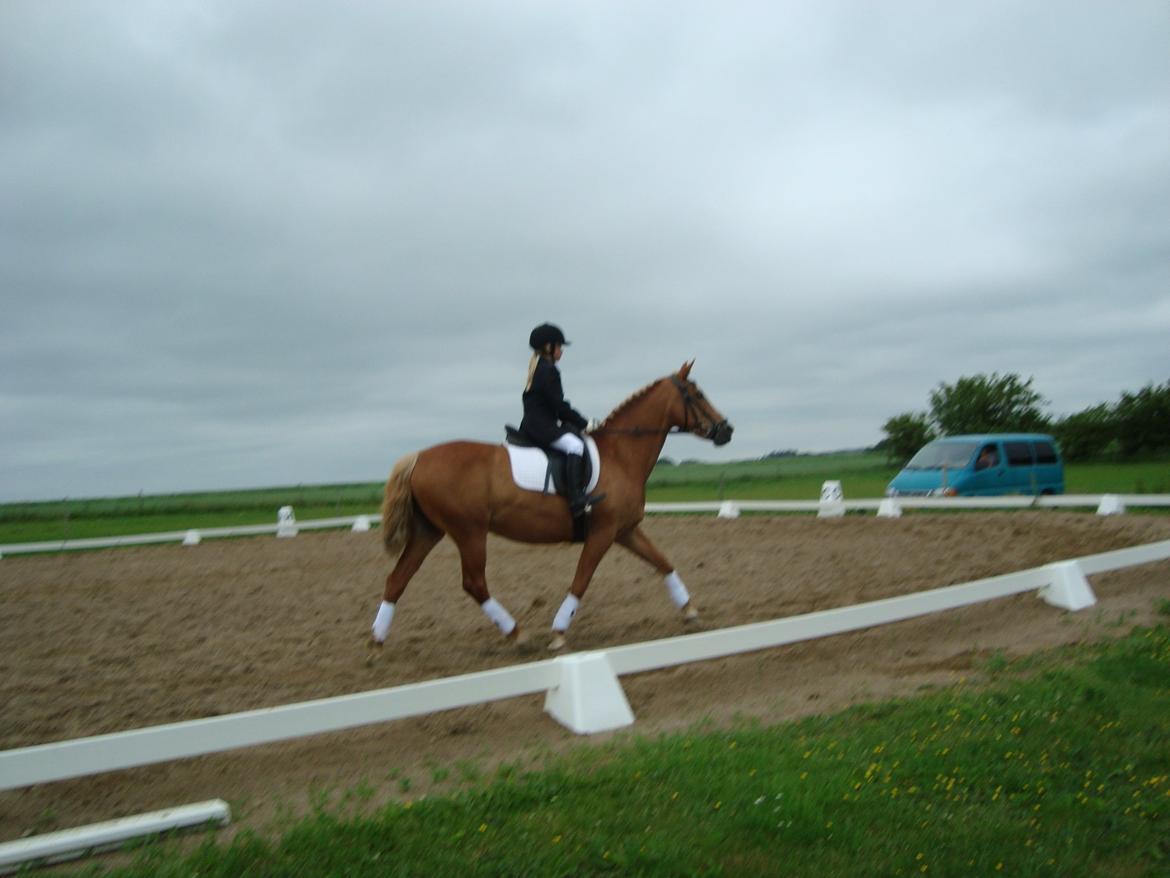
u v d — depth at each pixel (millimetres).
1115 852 4039
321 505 35156
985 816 4328
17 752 4254
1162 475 26531
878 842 4059
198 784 5125
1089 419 36281
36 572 16328
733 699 6605
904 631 8383
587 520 7934
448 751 5594
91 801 4918
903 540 13828
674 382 8383
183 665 8000
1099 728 5383
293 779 5180
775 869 3826
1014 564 11422
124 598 12383
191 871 3779
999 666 6965
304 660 7984
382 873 3797
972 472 18125
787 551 13617
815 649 7859
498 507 7668
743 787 4543
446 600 11000
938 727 5430
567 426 7816
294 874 3793
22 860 3873
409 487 7688
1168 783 4637
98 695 7016
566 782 4711
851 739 5289
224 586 13133
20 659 8586
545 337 7895
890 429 37281
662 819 4266
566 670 6035
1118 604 9094
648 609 9812
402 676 7301
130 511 34719
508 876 3791
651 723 6066
